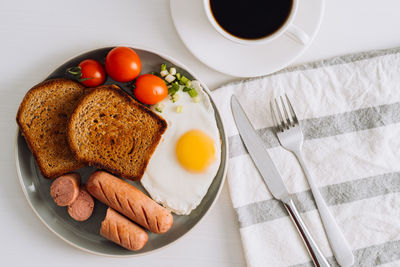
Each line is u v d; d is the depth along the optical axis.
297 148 0.56
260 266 0.55
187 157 0.54
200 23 0.53
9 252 0.56
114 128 0.54
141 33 0.56
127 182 0.55
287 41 0.53
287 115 0.55
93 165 0.53
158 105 0.54
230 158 0.56
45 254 0.56
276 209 0.55
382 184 0.56
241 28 0.50
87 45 0.56
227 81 0.57
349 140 0.57
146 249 0.54
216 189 0.54
